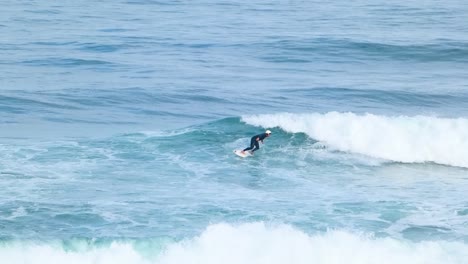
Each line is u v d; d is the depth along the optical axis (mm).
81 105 145625
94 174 95250
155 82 169750
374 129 112250
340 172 101750
